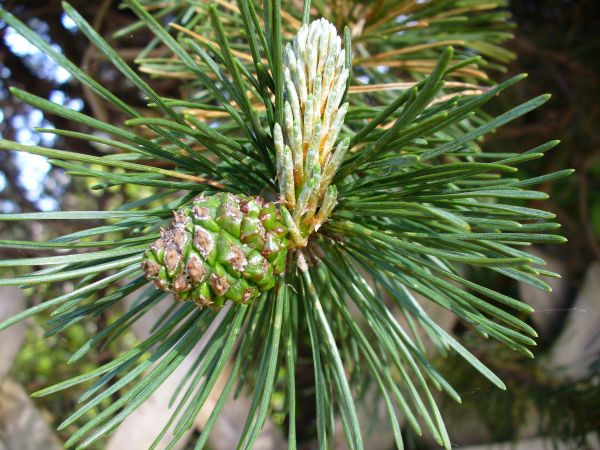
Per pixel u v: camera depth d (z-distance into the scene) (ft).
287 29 0.66
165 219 0.40
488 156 0.46
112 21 1.07
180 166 0.41
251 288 0.38
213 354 0.42
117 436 1.05
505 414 1.13
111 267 0.36
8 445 1.08
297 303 0.54
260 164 0.48
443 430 0.37
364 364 0.95
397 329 0.43
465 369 1.14
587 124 1.26
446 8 0.71
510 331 0.36
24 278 0.33
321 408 0.39
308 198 0.37
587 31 1.31
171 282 0.36
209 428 0.37
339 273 0.45
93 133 1.15
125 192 1.38
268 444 1.22
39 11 1.08
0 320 1.05
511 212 0.37
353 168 0.39
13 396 1.13
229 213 0.36
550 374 1.16
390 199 0.40
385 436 1.23
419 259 0.40
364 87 0.54
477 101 0.34
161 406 1.04
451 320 1.20
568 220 1.39
